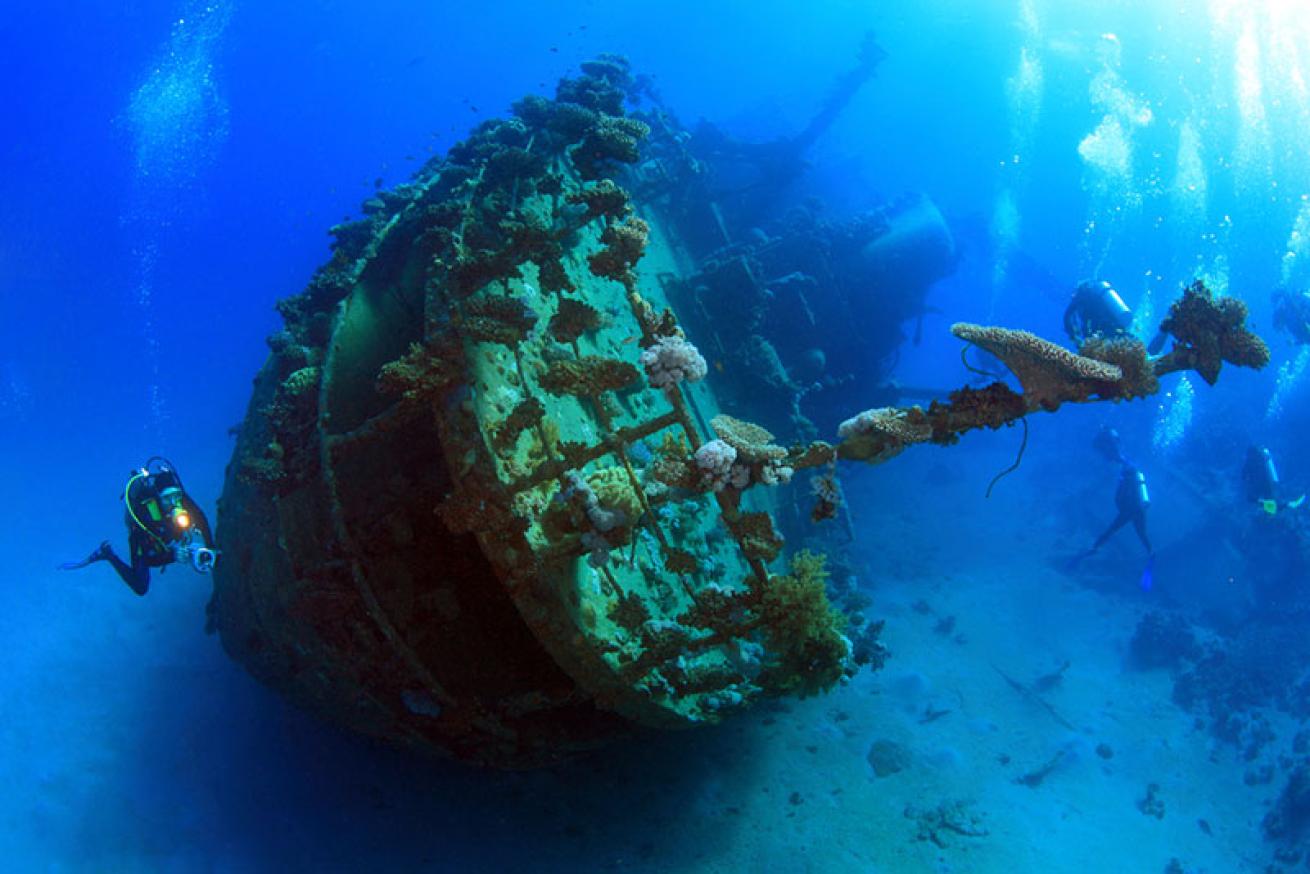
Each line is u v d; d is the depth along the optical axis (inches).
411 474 268.1
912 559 620.7
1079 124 1995.6
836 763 382.0
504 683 272.2
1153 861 370.0
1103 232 1957.4
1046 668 501.7
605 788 346.0
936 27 2031.3
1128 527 682.8
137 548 273.6
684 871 314.2
